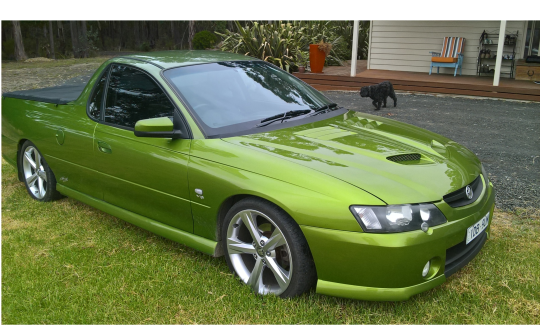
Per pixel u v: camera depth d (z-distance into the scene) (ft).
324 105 12.30
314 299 8.82
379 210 7.63
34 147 14.64
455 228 8.11
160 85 10.80
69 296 9.36
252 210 8.80
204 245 9.87
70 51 139.13
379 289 7.79
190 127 9.98
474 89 34.06
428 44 42.34
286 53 42.45
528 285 9.13
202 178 9.37
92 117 12.17
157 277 9.85
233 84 11.48
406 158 9.22
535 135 21.98
